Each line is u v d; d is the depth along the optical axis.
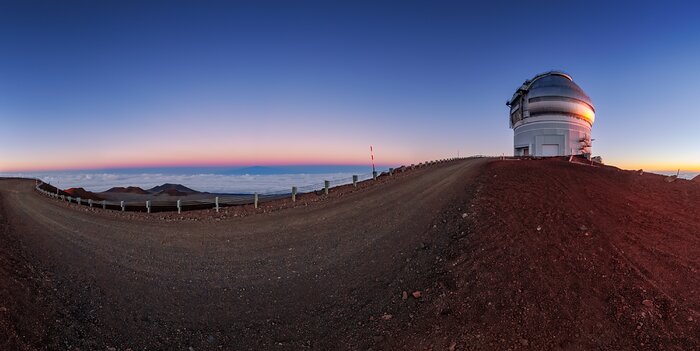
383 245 12.96
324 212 18.91
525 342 6.63
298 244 14.25
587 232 11.37
